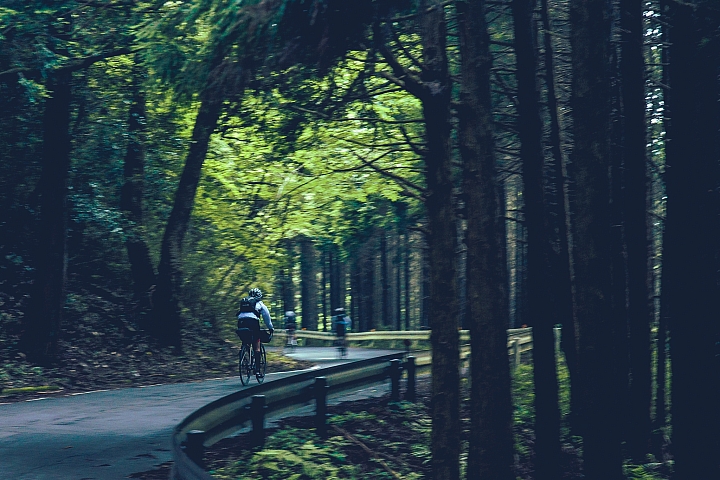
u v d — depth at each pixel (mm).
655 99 15492
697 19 10242
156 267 27203
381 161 17953
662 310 14766
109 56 19453
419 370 22109
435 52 10336
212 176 27656
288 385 11492
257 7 9438
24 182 23469
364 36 10242
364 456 12109
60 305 19938
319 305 70688
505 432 10594
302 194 27688
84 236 25578
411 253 51312
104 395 17172
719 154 10766
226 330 29781
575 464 12852
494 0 12836
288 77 11047
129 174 25125
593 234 9836
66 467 9359
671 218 10594
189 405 15273
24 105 22141
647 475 12289
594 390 9938
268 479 9922
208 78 10391
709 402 10359
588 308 9906
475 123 10609
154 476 8961
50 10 17156
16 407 14938
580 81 9812
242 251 30234
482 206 10594
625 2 12484
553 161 14039
